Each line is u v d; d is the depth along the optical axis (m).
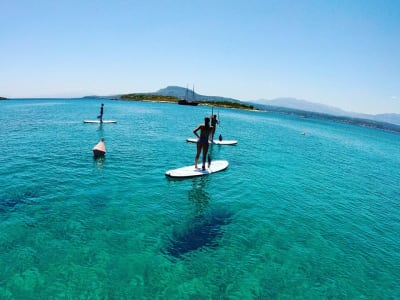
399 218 12.83
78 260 7.54
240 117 88.62
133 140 28.06
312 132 64.06
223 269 7.71
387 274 8.16
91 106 106.12
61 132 31.28
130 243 8.59
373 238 10.40
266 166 20.80
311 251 9.03
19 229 8.93
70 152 20.69
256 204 12.71
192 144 27.48
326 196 14.97
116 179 14.78
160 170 17.09
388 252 9.43
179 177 15.48
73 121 44.97
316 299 6.88
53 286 6.52
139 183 14.38
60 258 7.57
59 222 9.59
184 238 9.19
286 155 26.75
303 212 12.27
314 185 16.95
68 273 7.00
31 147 21.80
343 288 7.38
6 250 7.73
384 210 13.75
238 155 24.22
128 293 6.49
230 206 12.23
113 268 7.33
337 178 19.75
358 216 12.52
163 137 31.33
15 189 12.36
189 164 18.95
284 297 6.84
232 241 9.25
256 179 16.86
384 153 41.66
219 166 18.38
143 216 10.52
